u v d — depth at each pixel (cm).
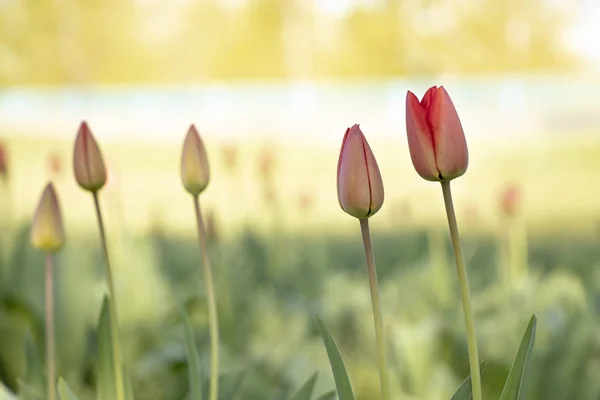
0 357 201
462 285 125
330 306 301
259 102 1288
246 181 764
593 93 1130
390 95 1277
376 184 126
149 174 946
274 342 259
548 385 202
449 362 226
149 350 234
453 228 126
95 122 1240
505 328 225
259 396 187
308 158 999
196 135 138
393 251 466
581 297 252
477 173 838
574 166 841
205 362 201
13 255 242
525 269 322
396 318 271
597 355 210
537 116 1091
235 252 372
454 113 125
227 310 261
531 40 1205
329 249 451
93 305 234
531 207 686
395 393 222
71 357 219
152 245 373
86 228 505
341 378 126
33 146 1057
